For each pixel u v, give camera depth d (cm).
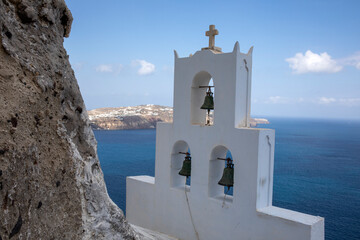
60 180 436
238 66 955
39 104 425
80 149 537
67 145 462
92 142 574
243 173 938
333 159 8381
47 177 406
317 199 4131
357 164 7550
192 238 1073
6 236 316
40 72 451
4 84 379
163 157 1164
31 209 363
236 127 966
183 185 1180
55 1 547
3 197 315
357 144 12925
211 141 1016
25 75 423
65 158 454
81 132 548
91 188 520
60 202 432
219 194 1069
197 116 1111
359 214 3491
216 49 1047
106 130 14550
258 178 909
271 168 951
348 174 6178
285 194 4394
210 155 1022
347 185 5122
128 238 583
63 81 506
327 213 3519
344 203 3959
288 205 3831
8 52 406
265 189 938
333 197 4259
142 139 11475
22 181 348
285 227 852
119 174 5300
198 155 1054
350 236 2783
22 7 465
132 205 1278
